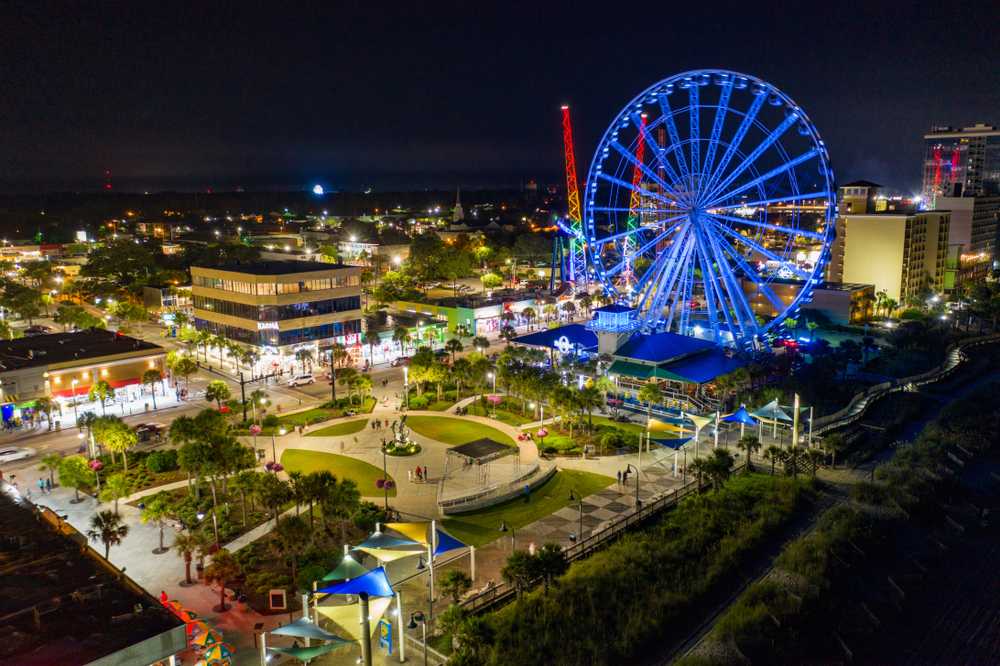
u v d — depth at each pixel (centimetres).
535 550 5700
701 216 11744
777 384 11306
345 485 6203
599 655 4700
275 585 5578
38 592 4166
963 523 7012
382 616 4653
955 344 15475
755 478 7800
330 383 12381
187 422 7325
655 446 8950
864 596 5628
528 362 11444
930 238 19900
